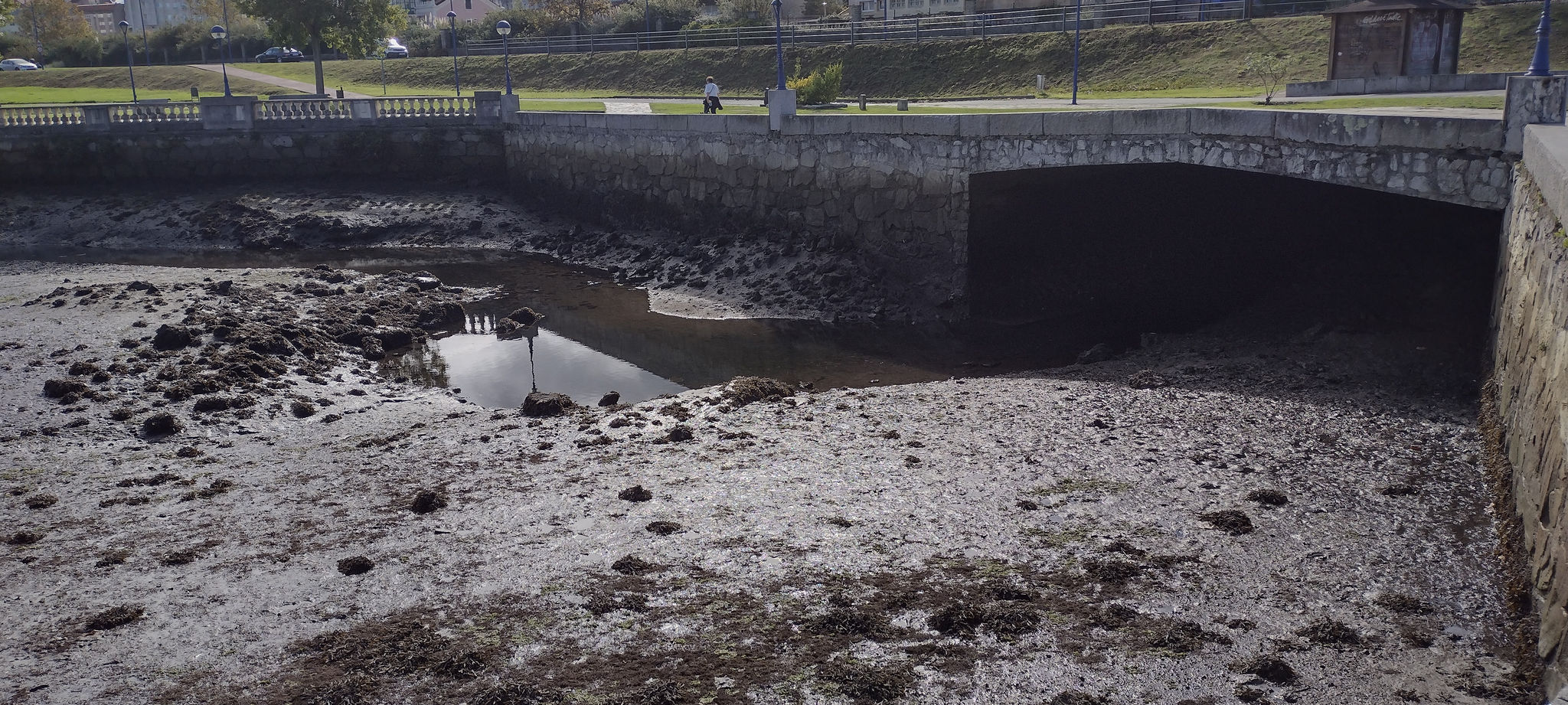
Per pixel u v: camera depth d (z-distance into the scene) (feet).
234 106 106.01
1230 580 28.55
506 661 25.48
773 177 77.51
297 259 88.99
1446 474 35.53
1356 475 35.55
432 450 41.09
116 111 106.73
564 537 32.17
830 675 24.45
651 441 41.01
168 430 44.19
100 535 33.71
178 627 27.63
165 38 238.89
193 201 101.76
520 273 81.76
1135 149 57.93
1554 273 29.35
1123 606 27.09
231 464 40.86
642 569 29.84
